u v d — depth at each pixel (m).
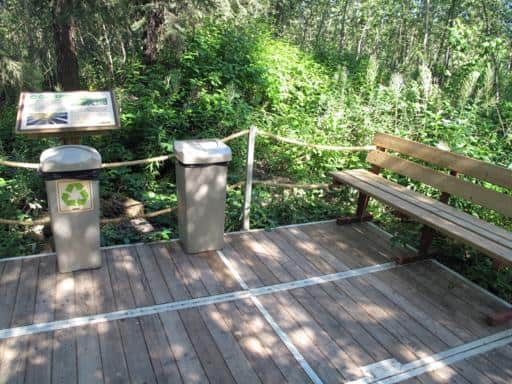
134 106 6.09
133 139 6.07
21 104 3.63
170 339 2.77
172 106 6.62
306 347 2.78
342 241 4.30
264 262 3.80
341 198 5.32
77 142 3.78
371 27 16.30
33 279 3.32
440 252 4.16
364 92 8.16
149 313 3.01
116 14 7.10
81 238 3.38
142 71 7.28
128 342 2.72
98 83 10.06
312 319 3.07
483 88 6.85
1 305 3.01
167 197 5.28
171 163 6.07
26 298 3.10
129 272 3.50
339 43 17.59
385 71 11.32
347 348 2.80
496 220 4.33
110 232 4.29
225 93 6.57
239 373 2.53
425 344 2.89
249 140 4.13
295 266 3.77
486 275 3.87
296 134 6.31
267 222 4.69
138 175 5.61
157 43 7.29
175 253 3.85
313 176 5.80
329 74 10.05
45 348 2.63
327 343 2.84
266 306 3.18
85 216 3.33
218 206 3.79
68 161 3.12
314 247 4.15
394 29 15.81
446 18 13.00
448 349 2.86
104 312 3.00
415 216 3.63
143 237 4.21
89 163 3.18
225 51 8.07
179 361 2.59
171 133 6.09
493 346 2.91
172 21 6.78
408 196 4.10
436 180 4.01
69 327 2.83
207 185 3.67
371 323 3.07
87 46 10.41
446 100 6.67
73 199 3.25
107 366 2.52
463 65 7.34
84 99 3.81
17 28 9.92
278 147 6.12
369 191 4.19
